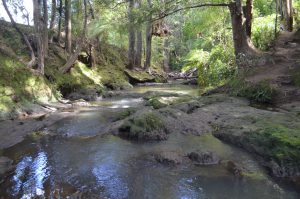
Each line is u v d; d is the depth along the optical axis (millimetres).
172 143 7129
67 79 15375
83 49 19688
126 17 13547
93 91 15438
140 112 8609
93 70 19312
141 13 13055
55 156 6527
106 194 4902
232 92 11742
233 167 5773
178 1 13484
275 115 8117
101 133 8109
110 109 11344
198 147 6781
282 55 13695
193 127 8008
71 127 8695
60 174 5633
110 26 14133
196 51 23234
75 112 10836
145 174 5586
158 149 6758
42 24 14898
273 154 5809
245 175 5469
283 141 5820
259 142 6297
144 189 5047
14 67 11789
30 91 11648
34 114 10516
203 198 4754
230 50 16047
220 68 15398
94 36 18500
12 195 4875
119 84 19469
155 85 21766
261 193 4875
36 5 13109
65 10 18125
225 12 18922
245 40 13914
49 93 12602
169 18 37094
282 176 5398
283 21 21125
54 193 4938
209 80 16328
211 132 7809
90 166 5969
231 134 7102
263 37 17062
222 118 8516
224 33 18219
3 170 5781
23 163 6152
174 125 8062
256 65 13008
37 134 8141
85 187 5133
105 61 22328
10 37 15383
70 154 6633
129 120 8125
